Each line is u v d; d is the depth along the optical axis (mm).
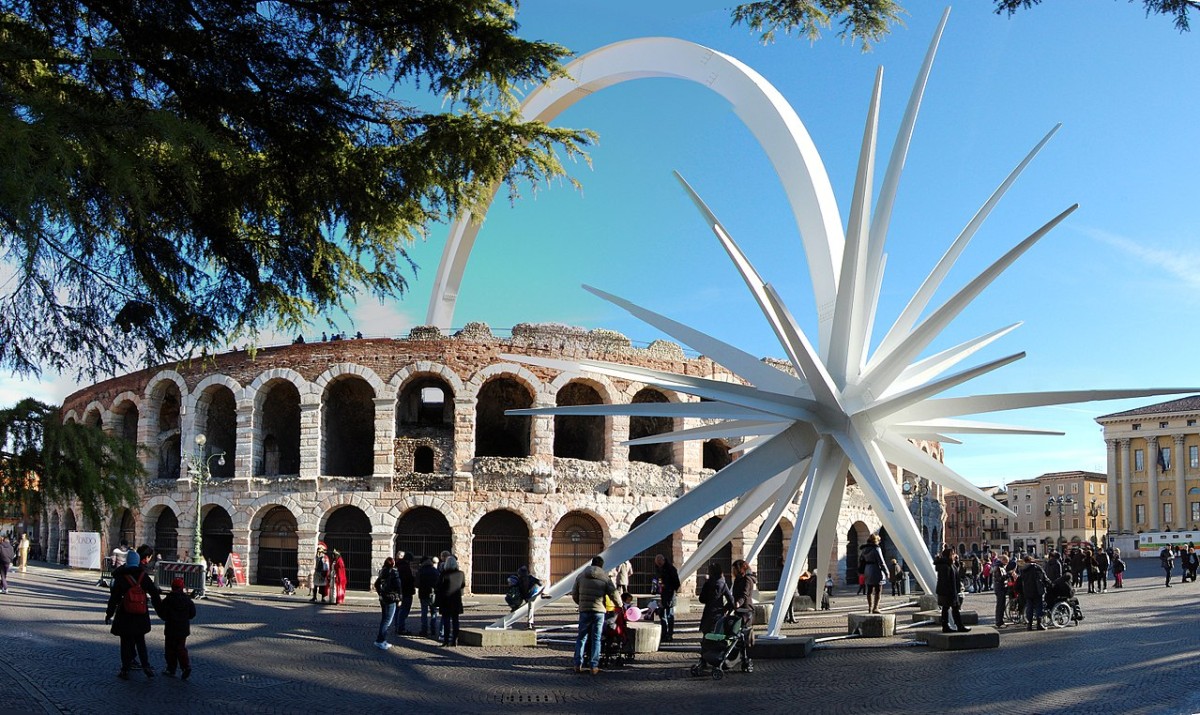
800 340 24578
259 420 52062
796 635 26891
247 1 12047
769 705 16359
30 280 10969
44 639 23797
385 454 49625
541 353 51281
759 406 25781
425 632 27297
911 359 25750
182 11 11625
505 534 50469
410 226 14719
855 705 16094
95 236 11047
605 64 50938
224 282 13664
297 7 12758
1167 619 30641
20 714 14547
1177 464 137000
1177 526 136000
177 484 52625
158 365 13234
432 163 13758
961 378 23422
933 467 27297
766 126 35062
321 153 13109
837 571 57938
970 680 18328
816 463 26047
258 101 12703
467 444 49688
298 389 50969
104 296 11922
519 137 14031
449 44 13391
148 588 18953
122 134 9391
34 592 37688
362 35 13289
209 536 53906
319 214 13688
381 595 24188
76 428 9969
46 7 11055
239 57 12266
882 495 24203
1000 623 28922
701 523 53469
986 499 26594
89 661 20516
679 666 21547
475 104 14375
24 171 8133
